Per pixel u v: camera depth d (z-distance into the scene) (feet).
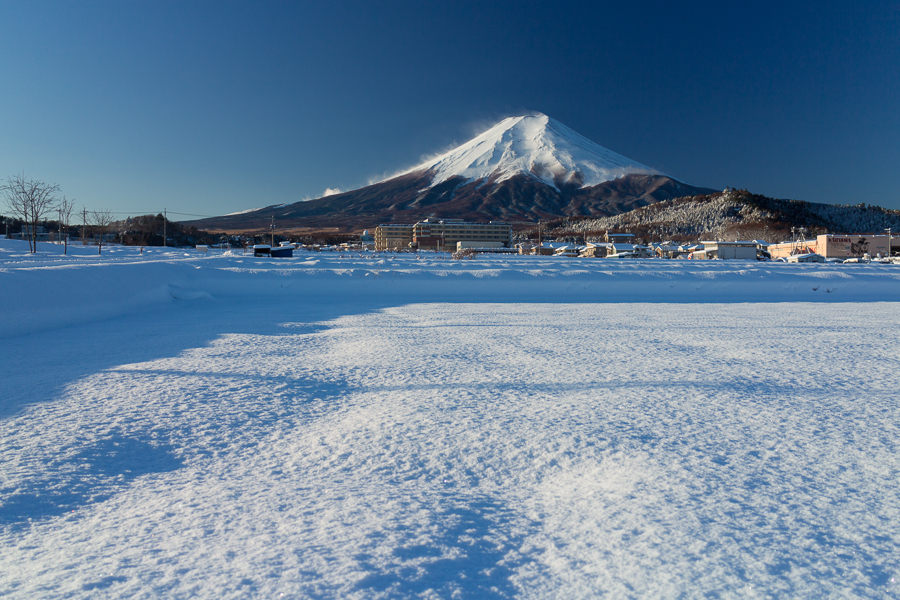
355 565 6.18
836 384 16.79
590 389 16.05
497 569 6.19
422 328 31.99
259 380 17.12
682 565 6.29
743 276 69.26
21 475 9.05
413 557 6.42
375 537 6.93
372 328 31.94
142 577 5.94
